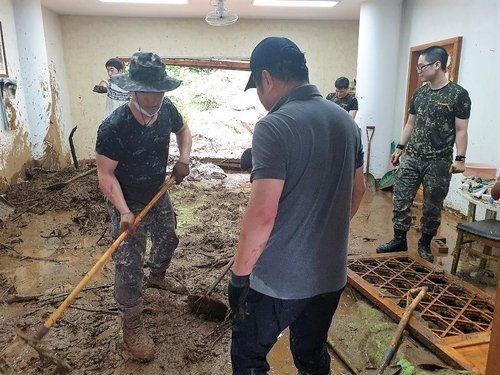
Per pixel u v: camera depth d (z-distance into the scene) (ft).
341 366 7.12
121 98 15.12
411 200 11.39
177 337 7.75
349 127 4.48
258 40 25.94
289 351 7.48
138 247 7.17
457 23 15.84
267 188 3.93
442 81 10.59
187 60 22.00
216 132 29.45
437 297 8.80
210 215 15.35
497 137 13.75
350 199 4.65
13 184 17.74
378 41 20.21
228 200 17.49
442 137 10.62
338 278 4.76
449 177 10.82
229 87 35.94
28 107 19.72
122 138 6.52
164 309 8.63
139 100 6.35
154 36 25.32
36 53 19.53
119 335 7.81
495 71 13.78
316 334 5.16
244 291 4.27
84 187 16.47
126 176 7.04
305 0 20.88
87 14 24.26
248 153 7.78
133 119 6.53
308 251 4.38
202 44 25.70
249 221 4.00
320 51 26.35
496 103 13.78
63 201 15.84
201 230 13.67
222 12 17.30
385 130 21.04
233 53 25.99
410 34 19.47
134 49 25.36
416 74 19.33
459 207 15.90
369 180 20.80
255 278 4.48
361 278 9.63
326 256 4.54
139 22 25.04
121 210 6.47
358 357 7.25
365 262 10.77
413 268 10.46
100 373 6.80
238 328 4.71
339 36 26.18
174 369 6.94
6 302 8.94
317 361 5.45
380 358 7.11
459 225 10.24
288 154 4.00
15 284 9.87
